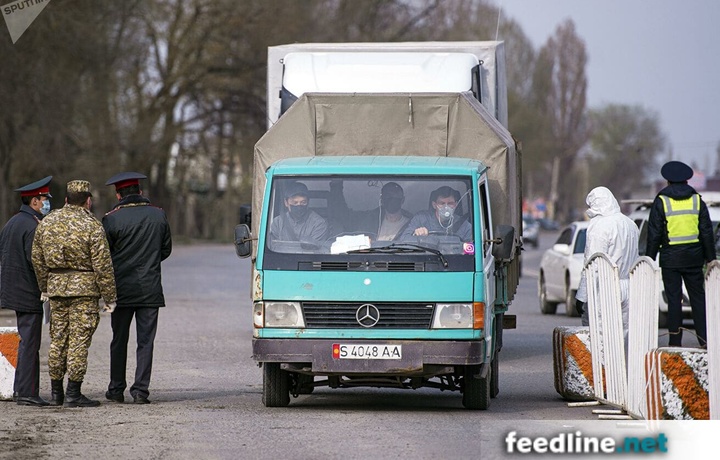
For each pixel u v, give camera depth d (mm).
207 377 29062
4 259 23641
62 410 23109
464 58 30641
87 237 23062
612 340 22703
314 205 23203
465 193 23188
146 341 24328
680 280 30203
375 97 26266
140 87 125312
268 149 26453
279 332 22547
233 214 162875
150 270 24297
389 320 22375
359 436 19906
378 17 134000
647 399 20125
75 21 85438
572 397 24875
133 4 100000
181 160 144375
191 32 127000
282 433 20234
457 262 22547
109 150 112125
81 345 23344
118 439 19562
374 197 23203
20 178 103188
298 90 29891
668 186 30438
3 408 23328
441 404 24891
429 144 26203
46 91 87062
